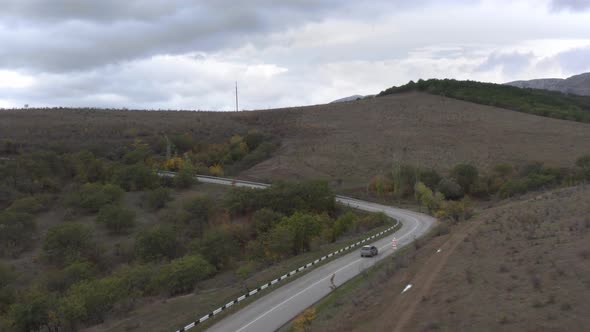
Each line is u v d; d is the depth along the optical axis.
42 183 70.56
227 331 20.05
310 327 17.69
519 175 74.00
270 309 22.59
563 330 10.66
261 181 80.19
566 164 81.44
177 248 48.53
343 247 38.97
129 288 32.75
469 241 22.78
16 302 34.38
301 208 59.38
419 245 30.31
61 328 27.31
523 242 19.02
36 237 54.59
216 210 61.19
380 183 75.31
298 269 30.58
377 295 18.83
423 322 13.16
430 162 89.12
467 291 14.60
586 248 15.81
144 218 61.06
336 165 91.06
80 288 29.64
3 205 63.53
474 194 72.38
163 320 23.39
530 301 12.60
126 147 98.50
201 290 31.03
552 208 26.28
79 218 61.06
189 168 78.06
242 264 43.22
